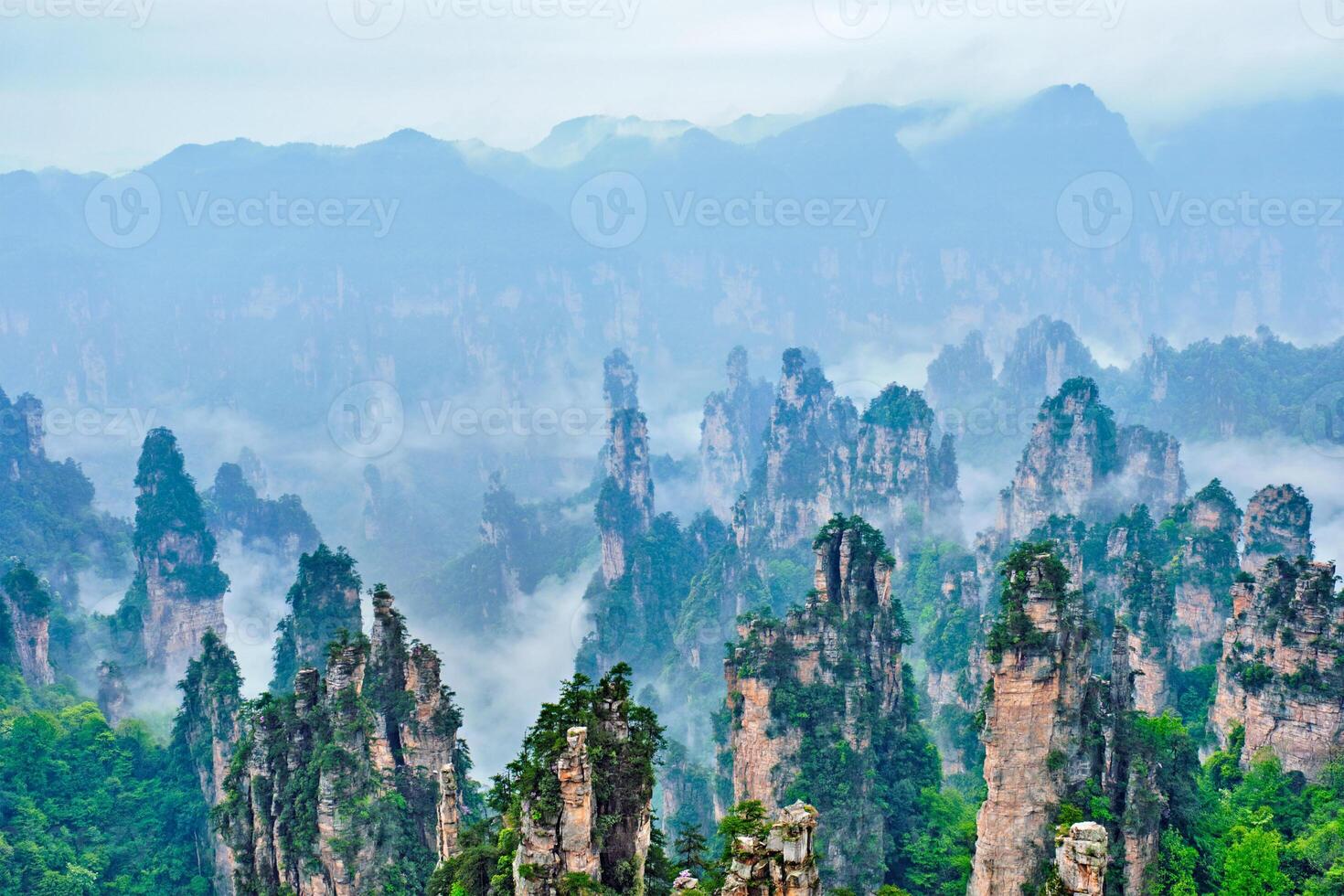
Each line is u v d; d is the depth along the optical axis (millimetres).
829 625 150750
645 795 96750
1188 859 115938
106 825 174000
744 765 148375
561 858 92438
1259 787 133125
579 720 97312
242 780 137500
